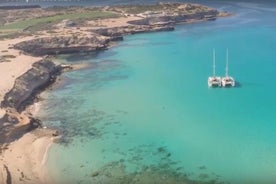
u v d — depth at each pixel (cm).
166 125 6100
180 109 6712
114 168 4922
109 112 6669
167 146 5444
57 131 5981
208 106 6788
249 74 8450
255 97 7112
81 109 6838
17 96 7031
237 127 5922
